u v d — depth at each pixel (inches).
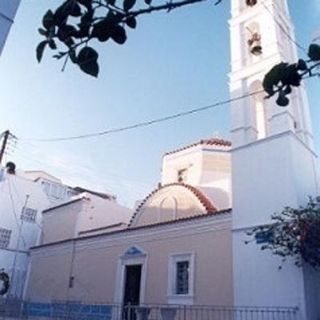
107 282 715.4
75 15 76.9
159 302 609.0
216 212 586.9
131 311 634.8
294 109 605.3
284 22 684.7
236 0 729.0
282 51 634.2
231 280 535.8
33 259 942.4
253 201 537.0
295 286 454.9
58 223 991.6
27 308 796.6
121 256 709.3
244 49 674.2
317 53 77.2
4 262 1008.9
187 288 592.7
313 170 567.2
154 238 667.4
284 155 530.0
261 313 469.7
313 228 436.1
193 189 721.0
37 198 1149.1
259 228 497.4
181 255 612.4
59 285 819.4
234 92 637.3
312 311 448.1
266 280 481.7
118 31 77.2
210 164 871.1
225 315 517.7
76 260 809.5
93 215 958.4
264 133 625.6
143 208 782.5
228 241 561.3
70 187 1392.7
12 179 1115.9
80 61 77.0
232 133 606.5
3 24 116.3
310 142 585.9
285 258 471.5
